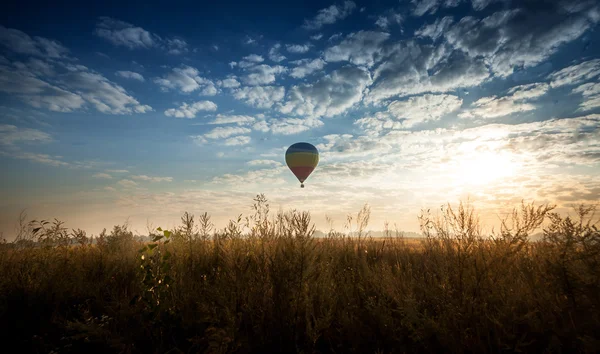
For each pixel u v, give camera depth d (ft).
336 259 17.52
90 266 17.57
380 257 19.71
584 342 8.27
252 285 12.32
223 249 15.19
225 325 10.82
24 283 14.15
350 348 10.35
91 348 10.65
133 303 12.36
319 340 11.26
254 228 16.34
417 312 10.53
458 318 10.10
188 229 17.60
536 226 10.73
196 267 15.43
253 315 11.50
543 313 9.96
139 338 10.78
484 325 9.81
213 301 11.90
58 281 14.75
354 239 22.74
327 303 12.26
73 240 19.29
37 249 17.97
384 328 10.98
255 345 10.55
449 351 9.57
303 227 12.46
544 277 10.66
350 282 14.74
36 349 10.43
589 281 9.47
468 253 10.93
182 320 11.60
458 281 10.93
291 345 10.66
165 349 10.44
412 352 9.99
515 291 10.71
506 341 9.62
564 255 10.06
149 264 12.88
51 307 13.34
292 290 11.60
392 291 12.54
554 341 8.74
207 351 9.57
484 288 10.66
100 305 13.30
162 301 12.16
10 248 18.38
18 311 12.78
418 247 20.84
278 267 12.16
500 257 11.12
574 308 9.50
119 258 18.44
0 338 11.15
